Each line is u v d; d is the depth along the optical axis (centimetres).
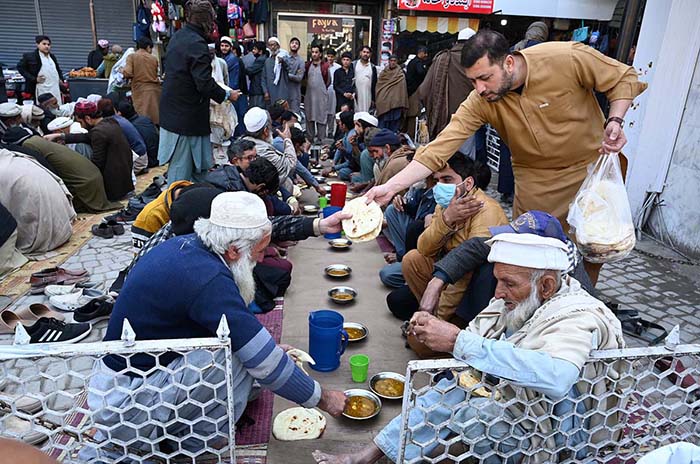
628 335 339
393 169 444
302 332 325
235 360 198
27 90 1008
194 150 527
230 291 184
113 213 588
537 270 173
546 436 174
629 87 262
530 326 176
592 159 295
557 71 269
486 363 160
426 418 172
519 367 156
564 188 300
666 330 356
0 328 317
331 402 208
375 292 386
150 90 873
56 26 1250
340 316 289
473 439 173
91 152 609
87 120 650
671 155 517
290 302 365
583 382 173
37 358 158
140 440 179
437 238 287
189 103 504
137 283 188
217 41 951
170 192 313
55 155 554
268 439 229
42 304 346
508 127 289
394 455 189
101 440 195
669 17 505
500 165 661
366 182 646
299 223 292
